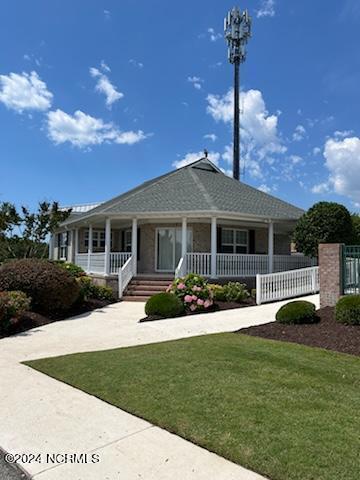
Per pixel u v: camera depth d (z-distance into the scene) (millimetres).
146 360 6656
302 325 9188
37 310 11633
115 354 7242
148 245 19859
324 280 11328
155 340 8719
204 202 17219
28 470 3518
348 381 5500
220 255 17031
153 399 4930
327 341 7789
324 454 3547
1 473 3520
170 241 19500
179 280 12922
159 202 17766
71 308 12945
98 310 13500
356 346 7328
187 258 16891
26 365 6758
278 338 8367
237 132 35375
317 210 17297
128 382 5570
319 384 5348
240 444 3768
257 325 9797
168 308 11570
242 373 5812
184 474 3379
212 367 6109
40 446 3930
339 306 9016
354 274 11133
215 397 4902
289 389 5156
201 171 23141
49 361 6910
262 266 18312
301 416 4332
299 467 3361
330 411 4469
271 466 3400
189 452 3736
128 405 4824
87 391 5383
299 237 17562
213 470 3426
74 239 24625
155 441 3967
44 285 11469
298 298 15148
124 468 3504
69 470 3498
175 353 7078
